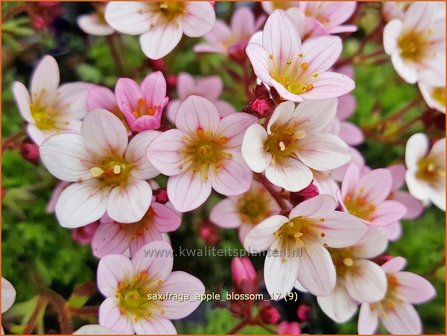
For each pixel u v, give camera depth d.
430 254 0.17
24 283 0.15
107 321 0.11
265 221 0.11
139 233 0.12
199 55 0.18
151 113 0.11
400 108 0.18
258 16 0.17
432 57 0.15
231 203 0.14
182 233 0.16
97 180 0.11
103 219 0.12
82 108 0.14
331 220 0.11
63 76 0.18
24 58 0.17
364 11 0.17
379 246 0.12
